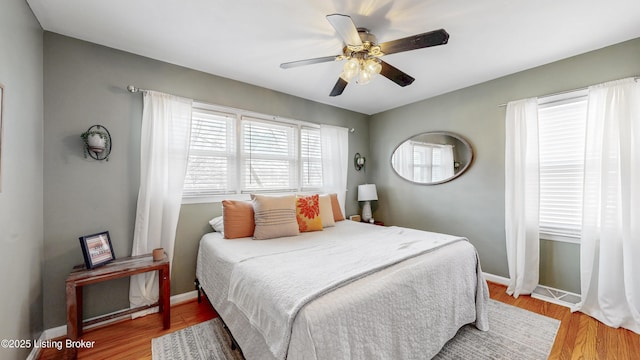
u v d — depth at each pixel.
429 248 1.83
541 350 1.69
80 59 2.00
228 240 2.25
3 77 1.29
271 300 1.22
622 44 2.08
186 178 2.52
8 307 1.34
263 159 3.06
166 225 2.30
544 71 2.49
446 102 3.28
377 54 1.75
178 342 1.81
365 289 1.27
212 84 2.67
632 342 1.77
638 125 1.96
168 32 1.93
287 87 3.07
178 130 2.38
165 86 2.38
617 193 2.02
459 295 1.80
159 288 2.11
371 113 4.25
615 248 2.02
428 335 1.53
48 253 1.86
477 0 1.60
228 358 1.64
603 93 2.10
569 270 2.40
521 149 2.55
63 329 1.91
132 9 1.67
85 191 2.01
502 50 2.22
